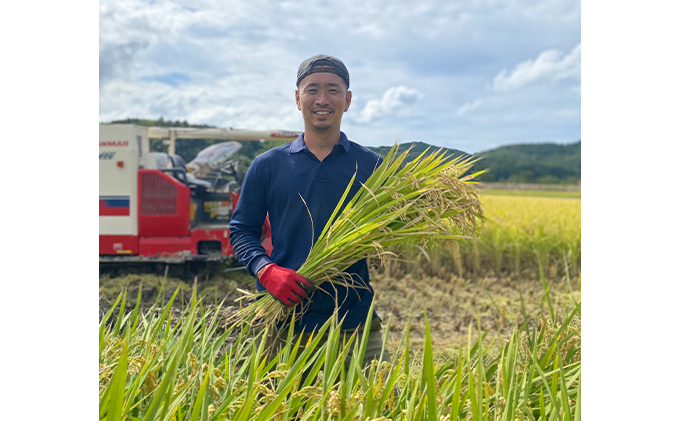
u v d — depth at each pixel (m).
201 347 2.12
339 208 2.33
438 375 2.08
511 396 1.58
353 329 2.39
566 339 2.21
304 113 2.40
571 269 8.59
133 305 4.75
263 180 2.47
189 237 6.69
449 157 2.51
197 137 8.34
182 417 1.65
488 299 6.66
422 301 6.56
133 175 6.66
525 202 14.93
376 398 1.65
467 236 2.33
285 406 1.55
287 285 2.19
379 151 2.66
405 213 2.34
